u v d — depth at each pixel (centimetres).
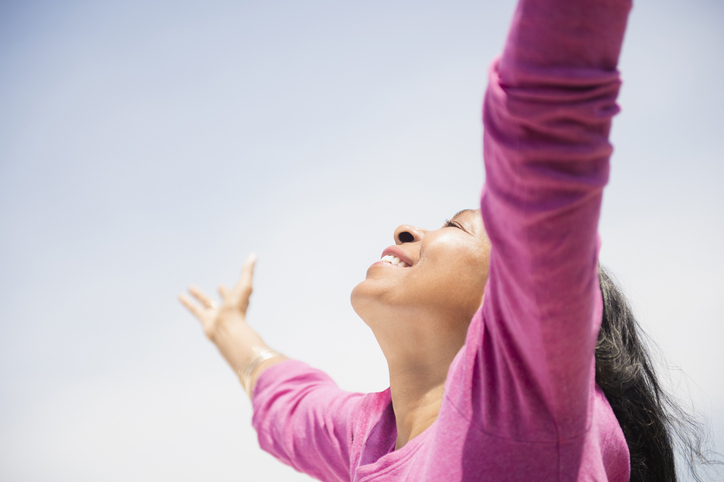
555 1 57
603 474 87
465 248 128
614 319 131
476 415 89
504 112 61
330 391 176
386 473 112
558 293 68
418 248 142
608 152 62
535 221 64
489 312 83
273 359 196
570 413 80
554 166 61
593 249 69
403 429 124
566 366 74
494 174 67
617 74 60
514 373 80
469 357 92
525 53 59
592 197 64
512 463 85
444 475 89
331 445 159
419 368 126
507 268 71
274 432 177
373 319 132
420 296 125
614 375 124
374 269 137
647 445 127
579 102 59
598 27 57
